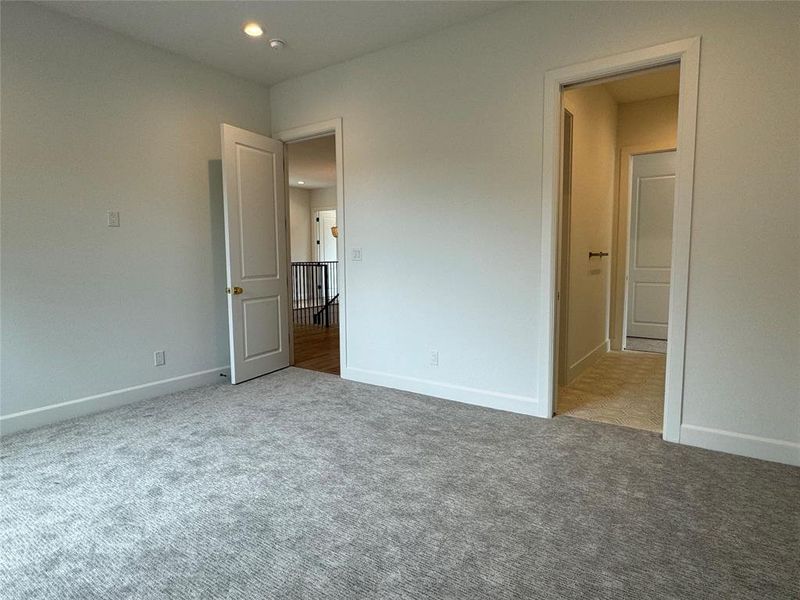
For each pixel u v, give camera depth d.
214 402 3.38
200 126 3.77
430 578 1.54
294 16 3.01
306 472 2.29
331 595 1.46
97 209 3.16
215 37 3.29
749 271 2.32
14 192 2.78
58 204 2.96
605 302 4.82
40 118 2.87
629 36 2.55
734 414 2.42
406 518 1.88
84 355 3.13
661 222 5.30
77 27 3.01
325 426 2.90
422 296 3.50
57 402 3.00
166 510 1.95
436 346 3.47
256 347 4.06
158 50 3.46
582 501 2.00
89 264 3.13
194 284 3.79
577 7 2.69
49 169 2.92
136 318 3.41
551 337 2.96
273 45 3.38
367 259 3.78
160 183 3.52
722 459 2.37
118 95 3.24
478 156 3.14
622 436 2.70
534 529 1.80
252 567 1.59
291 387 3.77
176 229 3.64
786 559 1.61
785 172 2.21
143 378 3.47
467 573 1.56
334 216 10.48
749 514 1.88
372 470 2.30
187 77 3.65
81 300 3.10
